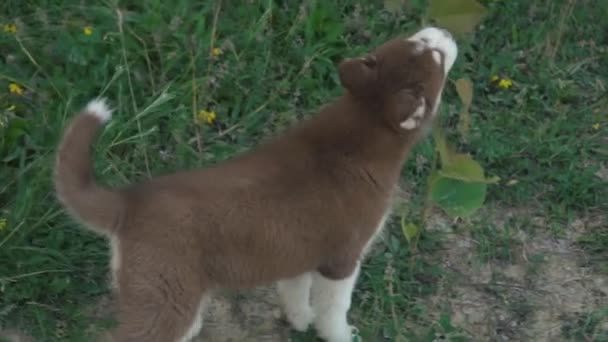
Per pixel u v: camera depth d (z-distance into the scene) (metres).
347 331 2.01
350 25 2.39
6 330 1.99
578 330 2.07
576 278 2.14
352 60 1.89
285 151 1.86
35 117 2.17
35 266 2.03
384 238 2.14
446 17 1.97
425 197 2.14
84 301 2.03
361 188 1.88
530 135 2.31
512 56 2.41
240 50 2.32
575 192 2.23
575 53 2.46
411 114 1.85
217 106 2.27
